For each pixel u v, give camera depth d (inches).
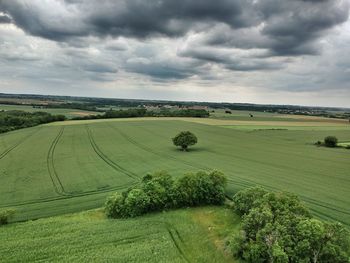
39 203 1347.2
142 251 904.3
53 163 2174.0
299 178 1769.2
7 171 1936.5
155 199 1254.3
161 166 2081.7
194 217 1197.1
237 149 2856.8
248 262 856.9
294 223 884.0
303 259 782.5
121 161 2253.9
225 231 1052.5
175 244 967.6
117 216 1200.8
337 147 3034.0
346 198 1397.6
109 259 858.8
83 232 1030.4
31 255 877.2
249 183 1646.2
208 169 1990.7
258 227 919.0
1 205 1323.8
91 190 1533.0
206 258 885.8
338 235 811.4
